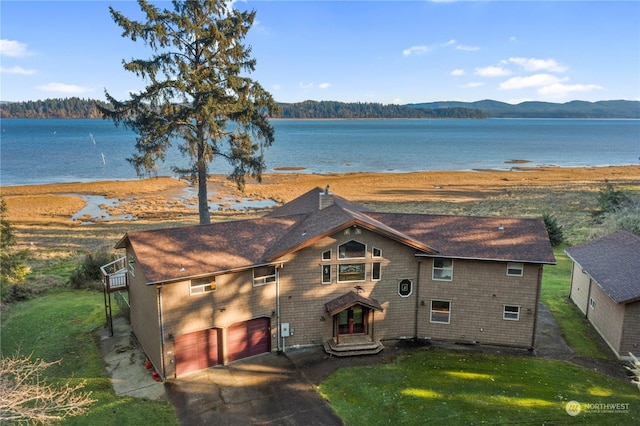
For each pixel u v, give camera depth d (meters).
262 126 35.38
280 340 22.81
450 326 23.83
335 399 18.52
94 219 55.09
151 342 20.94
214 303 20.81
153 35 30.91
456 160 117.88
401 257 23.27
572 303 29.09
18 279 30.11
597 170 97.50
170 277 19.30
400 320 23.94
